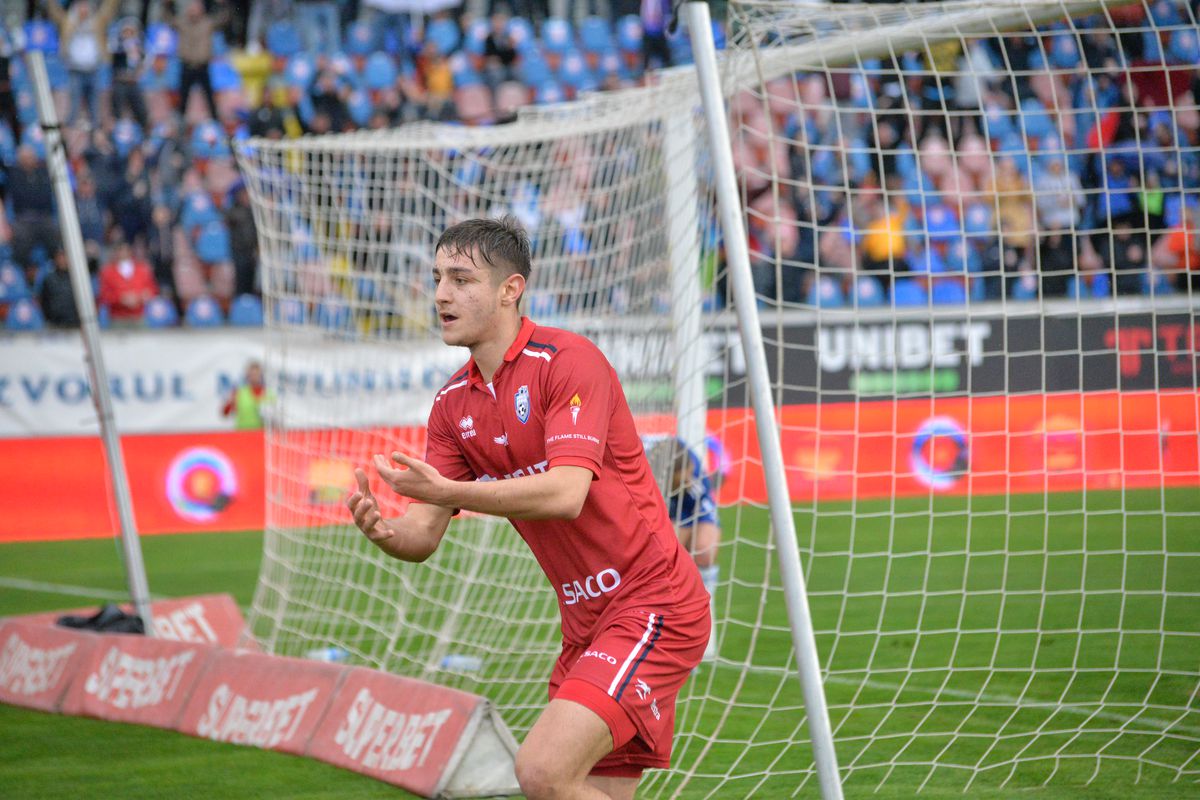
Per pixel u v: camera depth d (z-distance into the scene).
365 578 31.16
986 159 49.12
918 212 49.94
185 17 56.69
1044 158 47.62
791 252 49.16
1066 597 27.36
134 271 50.22
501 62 61.22
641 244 22.36
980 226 49.41
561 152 29.55
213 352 45.50
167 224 50.81
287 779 16.16
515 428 10.96
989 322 44.34
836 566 32.41
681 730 18.28
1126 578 28.78
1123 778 15.44
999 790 15.10
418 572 31.36
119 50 55.44
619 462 11.02
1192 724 17.70
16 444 41.81
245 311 51.22
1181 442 39.09
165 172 52.16
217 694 18.83
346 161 28.94
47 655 21.09
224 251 51.69
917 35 18.23
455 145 26.56
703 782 15.88
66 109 53.72
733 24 15.42
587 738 10.31
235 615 24.23
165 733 18.70
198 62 56.59
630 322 22.83
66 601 30.69
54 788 15.96
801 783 15.75
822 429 43.91
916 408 44.28
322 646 24.55
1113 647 22.64
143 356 44.66
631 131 23.86
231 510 43.72
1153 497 38.41
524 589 25.05
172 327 47.66
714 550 20.61
